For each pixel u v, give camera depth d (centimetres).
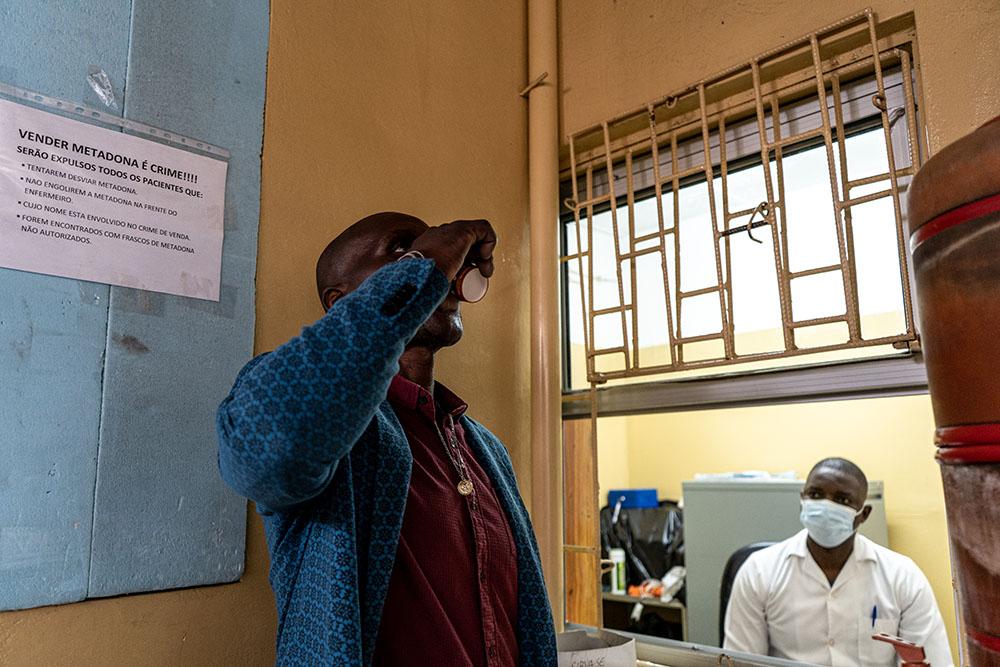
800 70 163
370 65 160
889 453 318
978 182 69
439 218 169
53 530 104
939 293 73
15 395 104
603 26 194
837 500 191
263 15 141
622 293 178
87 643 106
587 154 199
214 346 125
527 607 103
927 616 194
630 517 371
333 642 77
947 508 75
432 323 103
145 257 118
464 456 108
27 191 108
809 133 154
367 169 156
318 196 146
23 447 103
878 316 171
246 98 136
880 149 159
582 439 248
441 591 91
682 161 185
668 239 218
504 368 178
